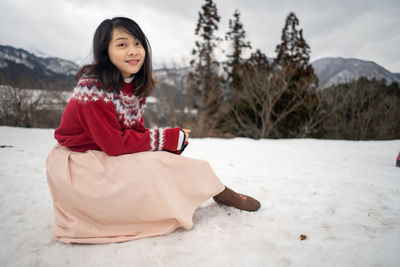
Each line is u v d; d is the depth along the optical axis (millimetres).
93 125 1240
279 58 18547
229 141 9141
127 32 1302
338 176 3268
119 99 1354
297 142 9492
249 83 15250
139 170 1316
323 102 15641
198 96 18438
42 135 8773
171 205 1343
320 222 1595
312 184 2594
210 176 1517
